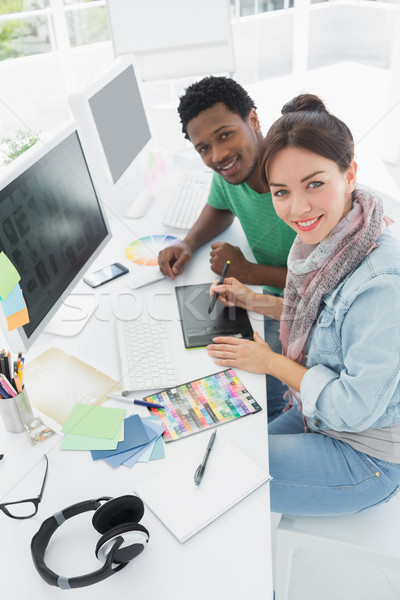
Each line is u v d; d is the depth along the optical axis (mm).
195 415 884
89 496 750
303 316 959
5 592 638
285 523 958
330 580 1187
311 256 895
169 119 1077
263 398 916
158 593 630
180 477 773
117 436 842
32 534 704
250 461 795
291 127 774
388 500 963
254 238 1013
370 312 844
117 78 1051
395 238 854
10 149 944
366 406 875
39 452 821
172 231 1118
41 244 941
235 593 625
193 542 687
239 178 980
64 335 1017
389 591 1162
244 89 897
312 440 995
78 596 631
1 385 807
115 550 625
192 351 1013
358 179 812
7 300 830
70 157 1022
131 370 960
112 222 1139
